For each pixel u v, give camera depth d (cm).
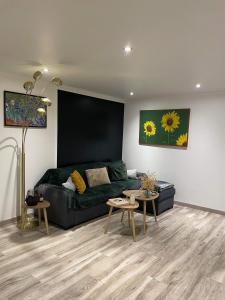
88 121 482
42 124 394
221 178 439
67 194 341
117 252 289
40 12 163
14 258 266
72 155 455
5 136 347
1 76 335
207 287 230
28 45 227
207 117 448
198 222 398
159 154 517
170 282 235
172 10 155
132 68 299
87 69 309
